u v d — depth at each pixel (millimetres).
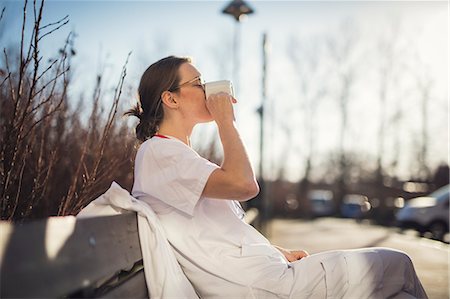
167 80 2281
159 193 2025
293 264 2059
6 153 2533
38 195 3328
